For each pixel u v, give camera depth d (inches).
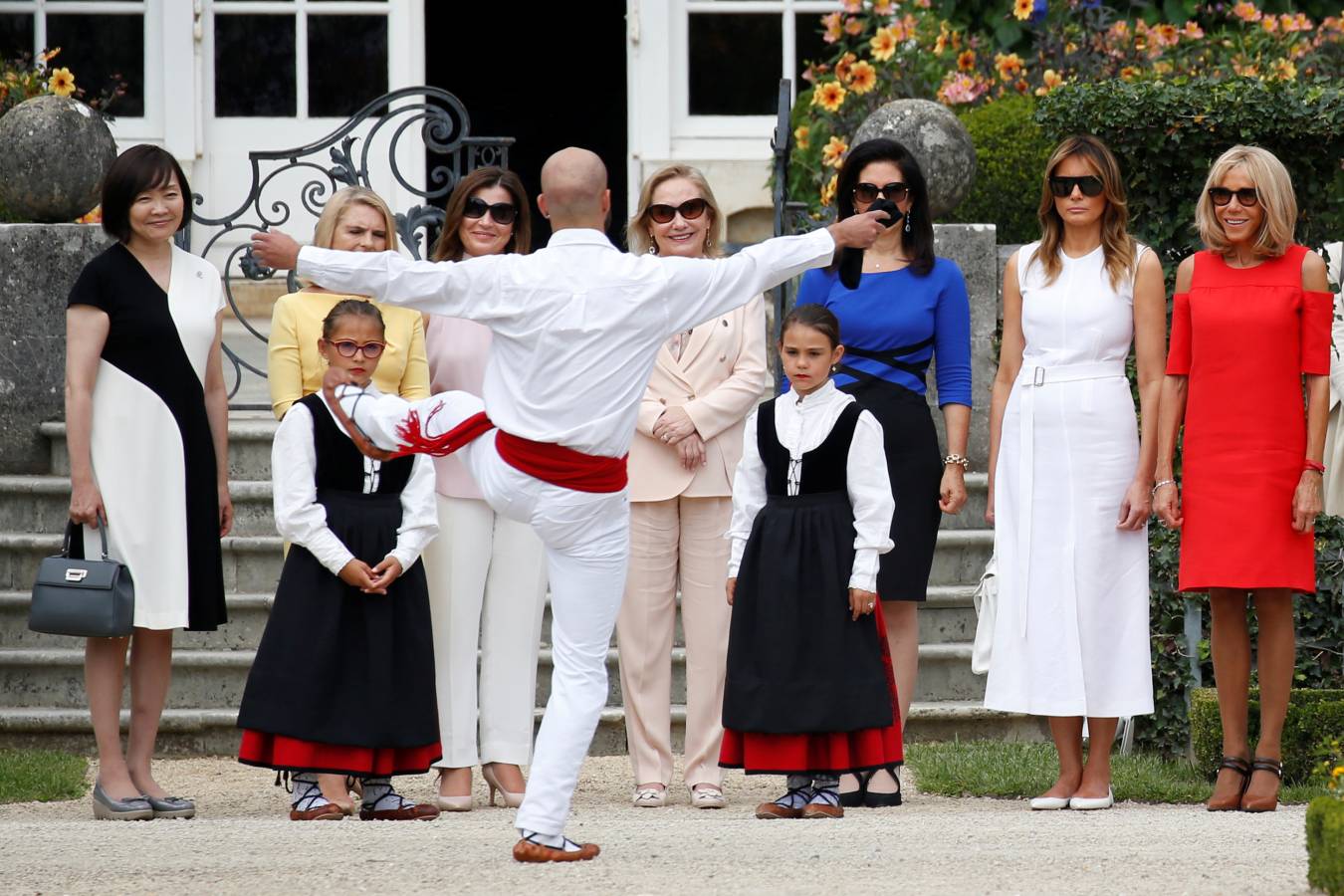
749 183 1815.9
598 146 2281.0
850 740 898.7
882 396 957.2
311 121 1806.1
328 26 1806.1
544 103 2282.2
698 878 708.7
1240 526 912.9
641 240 1004.6
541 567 961.5
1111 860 745.0
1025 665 936.9
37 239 1261.1
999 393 974.4
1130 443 940.6
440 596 943.0
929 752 1089.4
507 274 724.0
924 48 1563.7
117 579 895.7
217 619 942.4
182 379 933.2
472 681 950.4
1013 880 702.5
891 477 949.2
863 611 900.0
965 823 864.9
